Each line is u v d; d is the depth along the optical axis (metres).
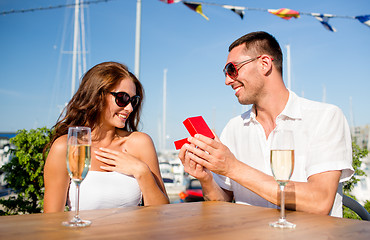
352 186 3.90
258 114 2.25
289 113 2.07
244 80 2.09
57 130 2.34
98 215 1.26
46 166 2.12
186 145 1.65
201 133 1.63
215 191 2.00
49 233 0.98
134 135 2.56
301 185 1.60
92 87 2.30
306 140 2.01
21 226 1.07
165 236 0.96
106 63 2.42
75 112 2.34
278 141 1.21
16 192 4.60
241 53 2.10
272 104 2.14
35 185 4.50
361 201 4.27
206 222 1.15
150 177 2.19
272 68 2.09
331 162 1.68
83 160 1.21
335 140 1.82
